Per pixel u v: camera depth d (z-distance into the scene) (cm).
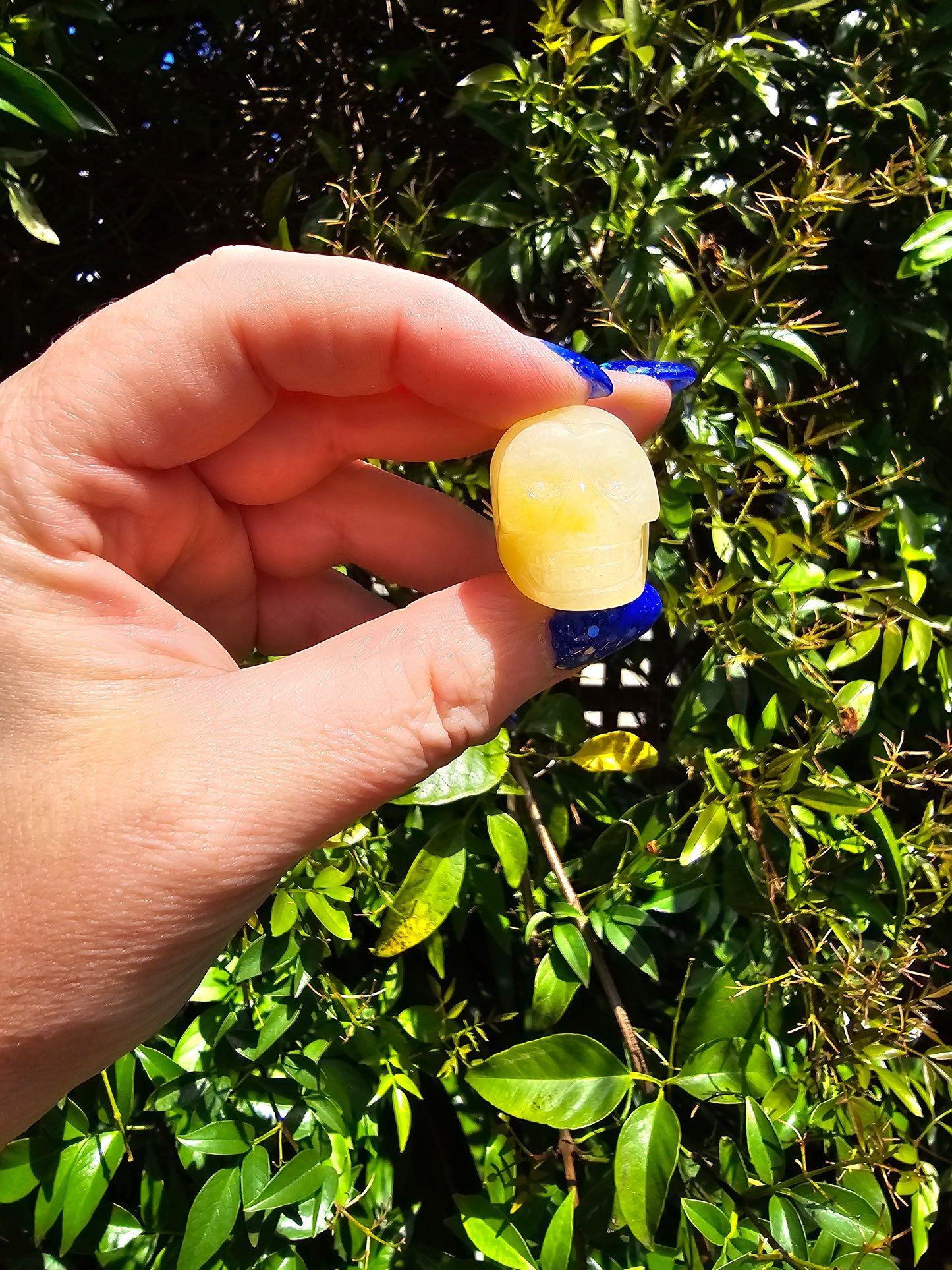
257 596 16
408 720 11
